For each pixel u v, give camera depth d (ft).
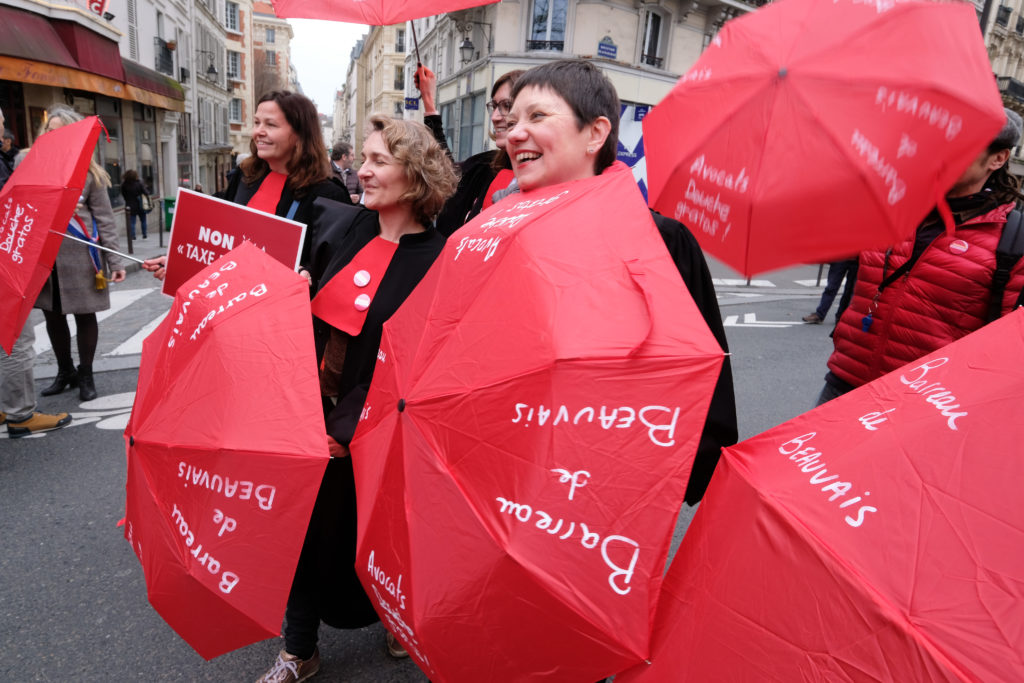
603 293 4.34
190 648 8.30
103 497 11.84
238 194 10.46
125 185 54.19
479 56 72.23
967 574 3.31
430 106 12.20
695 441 3.95
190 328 5.96
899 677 3.22
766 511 3.89
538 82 5.57
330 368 7.09
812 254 3.64
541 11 65.62
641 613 3.95
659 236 4.50
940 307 7.12
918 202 3.50
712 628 3.87
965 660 3.11
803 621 3.56
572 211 4.79
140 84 61.11
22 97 46.62
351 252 7.05
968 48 3.58
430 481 4.49
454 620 4.30
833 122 3.48
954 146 3.46
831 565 3.54
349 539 6.79
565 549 4.04
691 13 69.46
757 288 43.80
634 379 4.07
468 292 4.89
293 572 5.20
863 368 7.90
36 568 9.80
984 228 6.86
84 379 16.39
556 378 4.15
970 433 3.76
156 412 5.66
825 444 4.17
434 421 4.57
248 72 160.86
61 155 8.88
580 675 4.14
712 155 3.88
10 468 12.78
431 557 4.40
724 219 3.84
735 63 3.90
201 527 5.26
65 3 47.98
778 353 24.17
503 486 4.23
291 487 5.17
